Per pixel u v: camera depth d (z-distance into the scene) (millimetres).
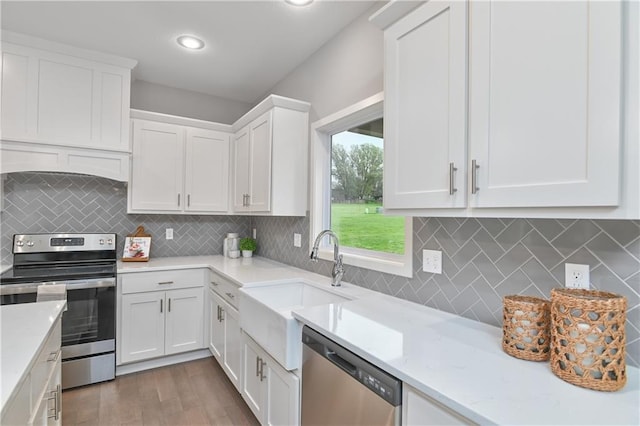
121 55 2742
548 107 937
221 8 2127
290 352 1558
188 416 2139
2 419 817
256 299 1917
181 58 2791
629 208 797
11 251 2709
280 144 2582
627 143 800
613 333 886
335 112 2377
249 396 2035
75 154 2564
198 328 2939
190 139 3211
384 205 1486
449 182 1202
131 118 2941
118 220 3150
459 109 1176
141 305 2705
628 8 801
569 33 896
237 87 3396
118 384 2516
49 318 1355
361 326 1357
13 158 2371
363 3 2059
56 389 1437
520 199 996
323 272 2455
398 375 985
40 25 2311
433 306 1644
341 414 1212
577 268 1147
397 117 1435
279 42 2516
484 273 1432
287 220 2988
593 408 800
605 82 828
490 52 1086
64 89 2537
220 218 3686
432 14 1286
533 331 1057
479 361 1047
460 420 825
